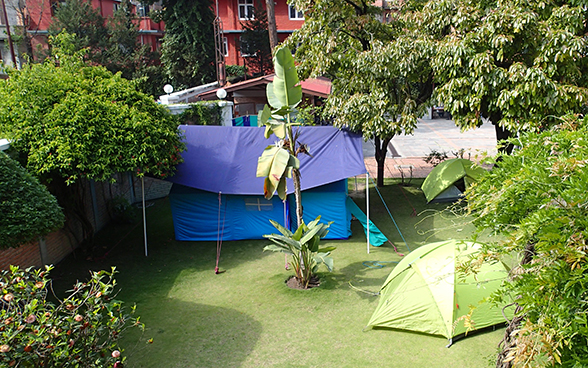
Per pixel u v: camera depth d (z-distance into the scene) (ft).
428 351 24.82
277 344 26.20
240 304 31.17
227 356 25.17
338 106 47.09
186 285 34.37
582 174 12.45
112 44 96.53
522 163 15.81
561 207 12.48
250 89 71.56
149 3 99.71
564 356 12.18
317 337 26.76
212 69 100.53
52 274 36.01
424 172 67.97
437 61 41.32
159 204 57.21
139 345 26.40
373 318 27.63
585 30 41.01
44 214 24.29
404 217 48.16
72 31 91.86
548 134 17.01
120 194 52.65
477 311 25.99
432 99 45.32
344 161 41.81
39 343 14.85
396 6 55.93
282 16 113.80
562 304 11.61
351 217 45.75
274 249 33.09
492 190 16.28
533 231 13.00
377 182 61.11
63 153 31.58
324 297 31.68
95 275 17.75
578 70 38.45
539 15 40.32
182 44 97.25
